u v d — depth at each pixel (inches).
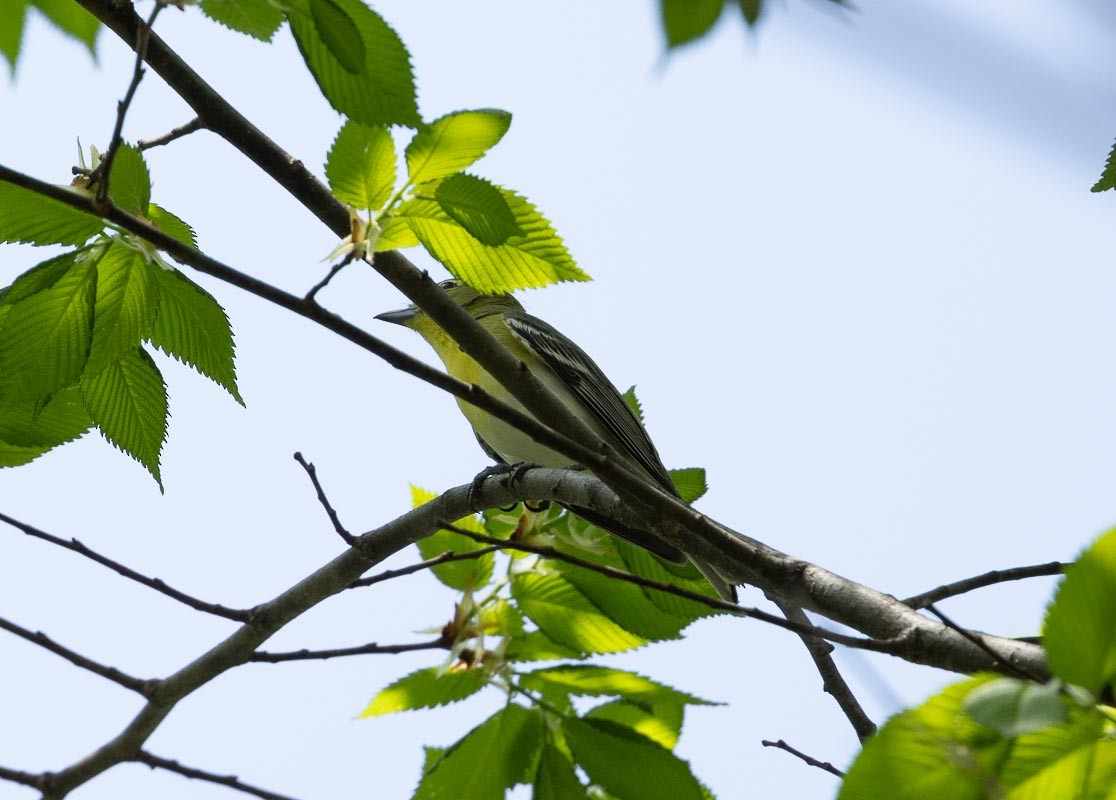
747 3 158.4
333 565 386.9
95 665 351.3
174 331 316.2
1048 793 186.9
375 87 257.6
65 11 315.3
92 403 321.4
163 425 325.4
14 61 315.3
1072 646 188.1
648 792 335.6
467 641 353.1
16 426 327.0
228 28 306.8
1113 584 186.2
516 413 283.4
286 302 262.8
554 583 367.6
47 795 342.3
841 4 137.2
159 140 314.5
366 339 270.8
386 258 315.9
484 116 281.1
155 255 291.4
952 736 186.4
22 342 296.5
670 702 364.8
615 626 365.7
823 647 415.5
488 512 381.7
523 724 346.3
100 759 349.4
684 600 359.6
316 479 345.4
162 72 300.7
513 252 303.3
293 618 383.6
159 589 342.3
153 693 358.9
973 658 262.2
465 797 340.5
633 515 368.8
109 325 307.1
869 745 187.5
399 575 337.1
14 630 335.9
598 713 370.3
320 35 245.3
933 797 186.9
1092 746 183.8
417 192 284.2
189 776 325.4
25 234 285.1
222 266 259.9
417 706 351.6
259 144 307.7
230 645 374.0
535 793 339.9
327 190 310.5
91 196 251.3
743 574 346.0
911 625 275.1
